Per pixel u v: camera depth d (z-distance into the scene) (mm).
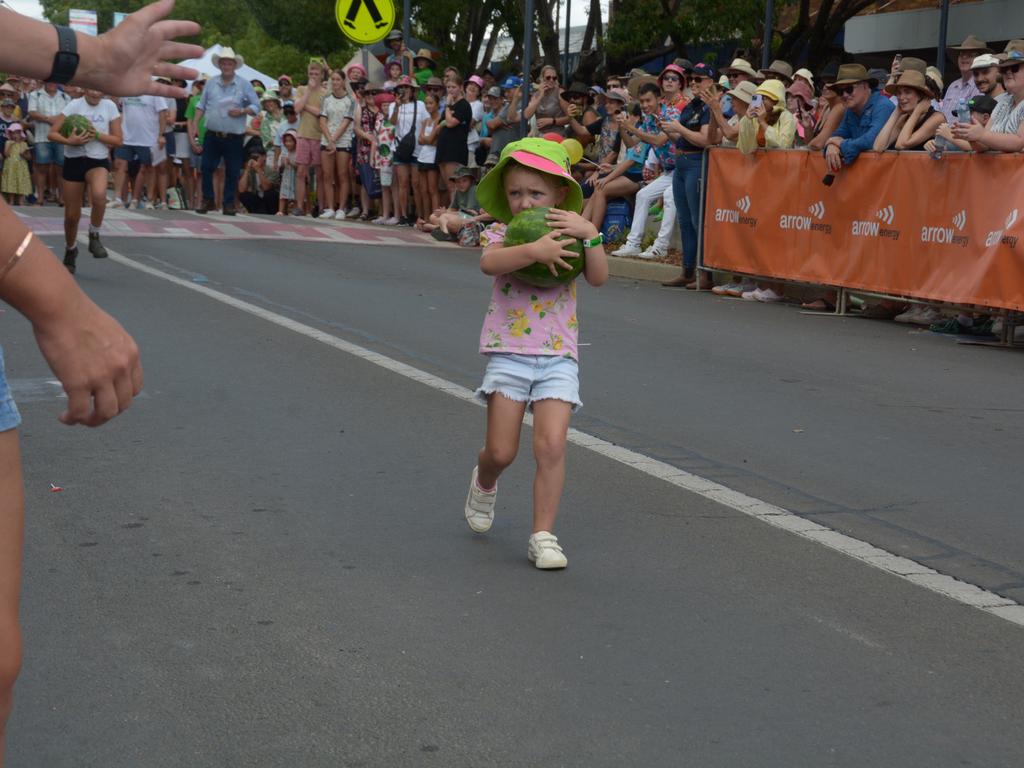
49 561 4812
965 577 4938
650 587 4707
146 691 3734
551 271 4691
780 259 13320
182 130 23047
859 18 23188
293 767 3301
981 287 10945
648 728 3557
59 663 3910
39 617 4266
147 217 19516
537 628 4281
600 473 6293
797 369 9414
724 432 7293
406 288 13148
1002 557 5215
